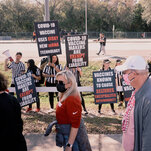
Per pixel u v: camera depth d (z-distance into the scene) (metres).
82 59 6.09
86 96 10.45
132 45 26.30
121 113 6.17
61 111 2.85
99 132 5.02
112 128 5.18
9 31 54.62
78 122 2.80
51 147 4.41
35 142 4.60
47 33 5.96
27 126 5.32
